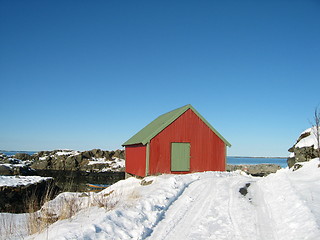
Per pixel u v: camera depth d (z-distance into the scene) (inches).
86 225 261.3
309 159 645.3
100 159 2561.5
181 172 790.5
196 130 822.5
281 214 303.4
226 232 269.7
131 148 942.4
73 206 372.2
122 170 2247.8
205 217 319.3
